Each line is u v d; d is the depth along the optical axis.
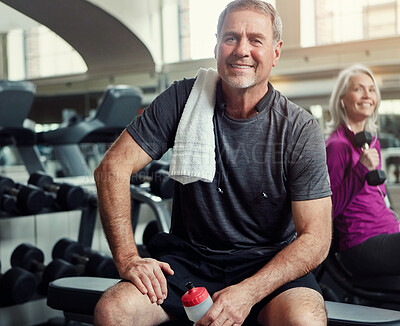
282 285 1.07
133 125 1.22
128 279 1.08
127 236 1.15
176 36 4.82
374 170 1.55
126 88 3.80
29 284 2.18
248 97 1.14
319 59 3.93
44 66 6.27
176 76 4.90
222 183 1.15
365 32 4.04
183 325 1.11
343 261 1.65
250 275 1.15
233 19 1.13
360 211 1.61
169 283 1.12
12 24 4.59
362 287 1.62
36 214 2.35
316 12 3.76
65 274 2.21
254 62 1.12
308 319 0.95
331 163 1.58
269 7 1.15
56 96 6.23
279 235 1.19
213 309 0.97
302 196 1.13
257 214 1.17
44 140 3.66
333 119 1.73
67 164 3.64
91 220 2.51
